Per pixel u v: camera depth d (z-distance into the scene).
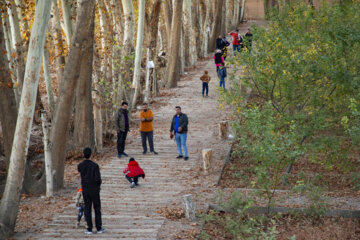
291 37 14.76
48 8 9.95
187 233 10.05
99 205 10.05
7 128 12.27
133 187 13.46
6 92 12.13
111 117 20.89
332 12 15.30
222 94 15.31
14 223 10.14
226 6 52.81
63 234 10.01
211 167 14.62
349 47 12.94
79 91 16.70
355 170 15.05
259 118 11.23
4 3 15.45
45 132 12.59
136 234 9.96
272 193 11.55
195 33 40.41
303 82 13.84
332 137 13.61
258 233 10.20
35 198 12.75
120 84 21.20
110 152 17.59
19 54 16.11
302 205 11.93
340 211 11.64
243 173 14.80
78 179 14.62
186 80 32.31
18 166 10.24
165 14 33.47
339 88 13.38
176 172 14.81
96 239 9.66
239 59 15.05
